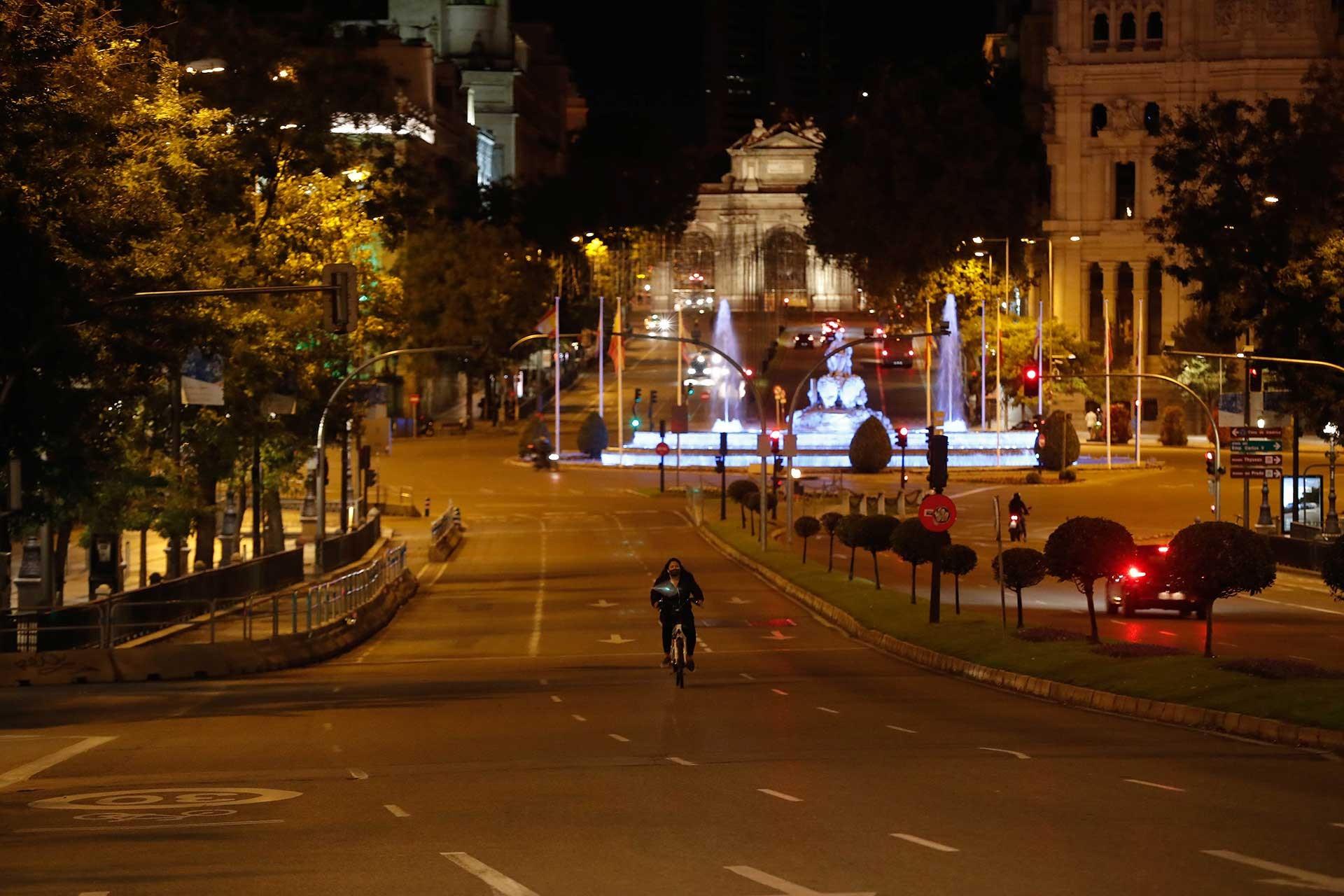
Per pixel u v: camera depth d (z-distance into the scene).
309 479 176.12
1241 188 185.38
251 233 137.00
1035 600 131.25
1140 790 46.25
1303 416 174.75
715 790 46.69
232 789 48.44
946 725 64.56
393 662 102.00
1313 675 68.31
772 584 146.88
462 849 37.66
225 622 105.94
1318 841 37.78
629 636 114.25
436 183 162.88
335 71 146.12
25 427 87.62
